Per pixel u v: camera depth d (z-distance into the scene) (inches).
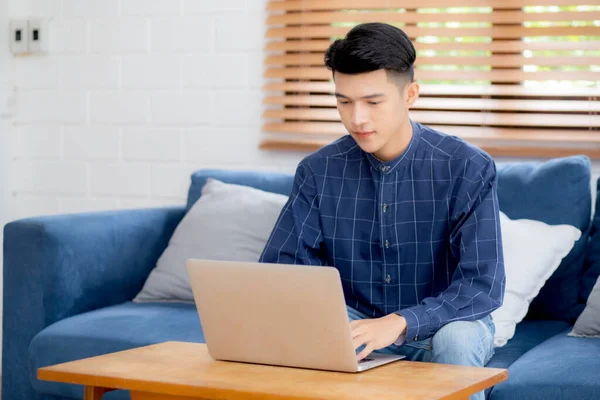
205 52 139.6
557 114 122.3
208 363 71.0
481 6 124.2
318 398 58.6
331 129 132.0
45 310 106.0
